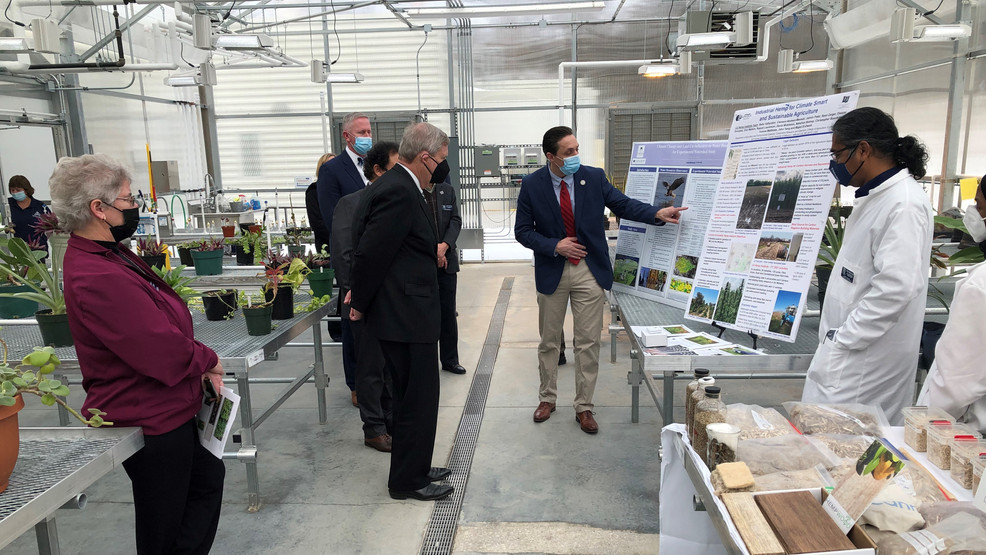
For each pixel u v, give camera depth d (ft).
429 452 8.15
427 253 7.67
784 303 6.80
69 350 7.47
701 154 9.26
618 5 28.30
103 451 4.55
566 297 10.26
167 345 4.83
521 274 26.05
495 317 18.80
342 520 7.86
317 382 10.89
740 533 3.60
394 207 7.22
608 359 14.58
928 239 5.69
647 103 29.84
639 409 11.25
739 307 7.30
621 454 9.54
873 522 3.63
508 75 30.22
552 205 9.97
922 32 16.31
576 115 30.32
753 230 7.40
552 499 8.27
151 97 29.04
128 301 4.67
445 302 13.04
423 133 7.38
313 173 32.32
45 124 23.82
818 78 29.27
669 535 5.58
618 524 7.66
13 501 3.79
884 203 5.81
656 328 7.97
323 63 23.00
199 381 5.37
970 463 3.98
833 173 6.36
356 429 10.78
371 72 30.81
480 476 8.95
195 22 16.28
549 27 29.58
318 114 31.55
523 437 10.22
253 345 7.83
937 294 8.23
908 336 5.91
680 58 23.03
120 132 27.32
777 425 4.83
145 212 20.08
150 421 4.99
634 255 10.11
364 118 11.07
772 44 28.86
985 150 20.01
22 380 4.08
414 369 7.80
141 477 5.13
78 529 7.85
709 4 28.19
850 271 6.15
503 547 7.25
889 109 25.66
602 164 30.73
